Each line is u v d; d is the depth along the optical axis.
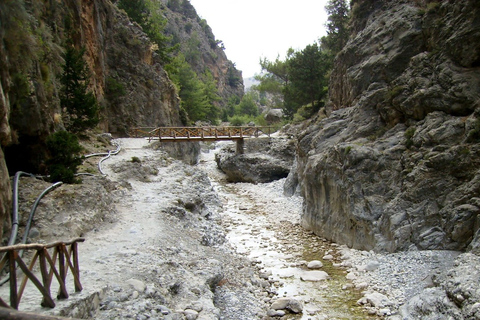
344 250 14.84
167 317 7.01
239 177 33.53
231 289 10.53
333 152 16.38
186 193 18.19
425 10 16.62
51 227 9.59
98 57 31.81
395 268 11.81
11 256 5.06
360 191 14.63
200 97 62.94
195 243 12.54
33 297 6.35
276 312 9.71
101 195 12.44
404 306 9.52
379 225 13.67
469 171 12.16
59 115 16.41
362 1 23.88
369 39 19.84
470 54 13.38
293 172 26.16
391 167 14.41
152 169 21.20
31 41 11.59
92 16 31.11
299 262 13.83
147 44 42.19
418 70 14.98
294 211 21.78
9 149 12.23
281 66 49.94
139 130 34.69
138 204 14.78
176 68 59.91
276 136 35.88
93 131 27.44
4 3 10.02
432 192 12.64
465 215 11.41
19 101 11.12
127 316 6.67
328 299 10.78
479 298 7.45
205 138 32.09
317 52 37.28
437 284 9.68
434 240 12.07
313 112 38.56
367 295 10.72
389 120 16.00
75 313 6.01
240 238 16.92
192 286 8.74
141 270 8.50
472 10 13.44
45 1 20.58
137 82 38.06
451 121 13.16
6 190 8.24
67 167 12.76
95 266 8.54
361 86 19.17
